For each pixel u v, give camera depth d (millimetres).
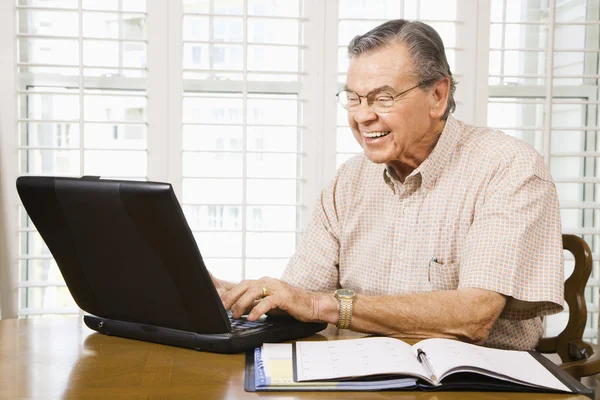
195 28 2455
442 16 2500
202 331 1191
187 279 1135
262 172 2498
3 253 2318
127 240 1140
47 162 2447
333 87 2426
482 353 1124
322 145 2438
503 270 1371
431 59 1460
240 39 2480
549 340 1688
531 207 1428
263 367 1077
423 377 1011
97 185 1113
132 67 2338
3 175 2305
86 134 2451
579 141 2674
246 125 2357
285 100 2438
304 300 1294
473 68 2434
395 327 1309
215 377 1057
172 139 2369
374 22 2463
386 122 1452
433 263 1558
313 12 2402
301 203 2455
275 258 2400
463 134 1586
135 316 1265
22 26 2402
